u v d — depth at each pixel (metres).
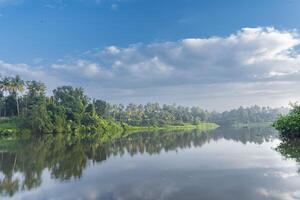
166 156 34.09
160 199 16.62
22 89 130.38
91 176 24.00
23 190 20.20
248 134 74.25
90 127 133.38
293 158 27.27
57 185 21.28
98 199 17.25
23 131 106.50
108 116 169.75
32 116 111.06
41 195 18.80
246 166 24.83
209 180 20.47
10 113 137.50
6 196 18.88
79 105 143.12
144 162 30.19
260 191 17.12
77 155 38.16
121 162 30.94
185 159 30.84
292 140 44.25
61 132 117.56
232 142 49.59
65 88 150.00
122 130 149.88
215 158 30.53
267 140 50.53
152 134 96.50
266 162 26.17
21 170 27.88
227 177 21.09
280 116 47.97
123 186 19.95
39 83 139.25
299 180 19.06
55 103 137.62
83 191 19.19
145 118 195.00
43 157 36.75
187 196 16.94
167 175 22.88
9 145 57.06
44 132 112.25
